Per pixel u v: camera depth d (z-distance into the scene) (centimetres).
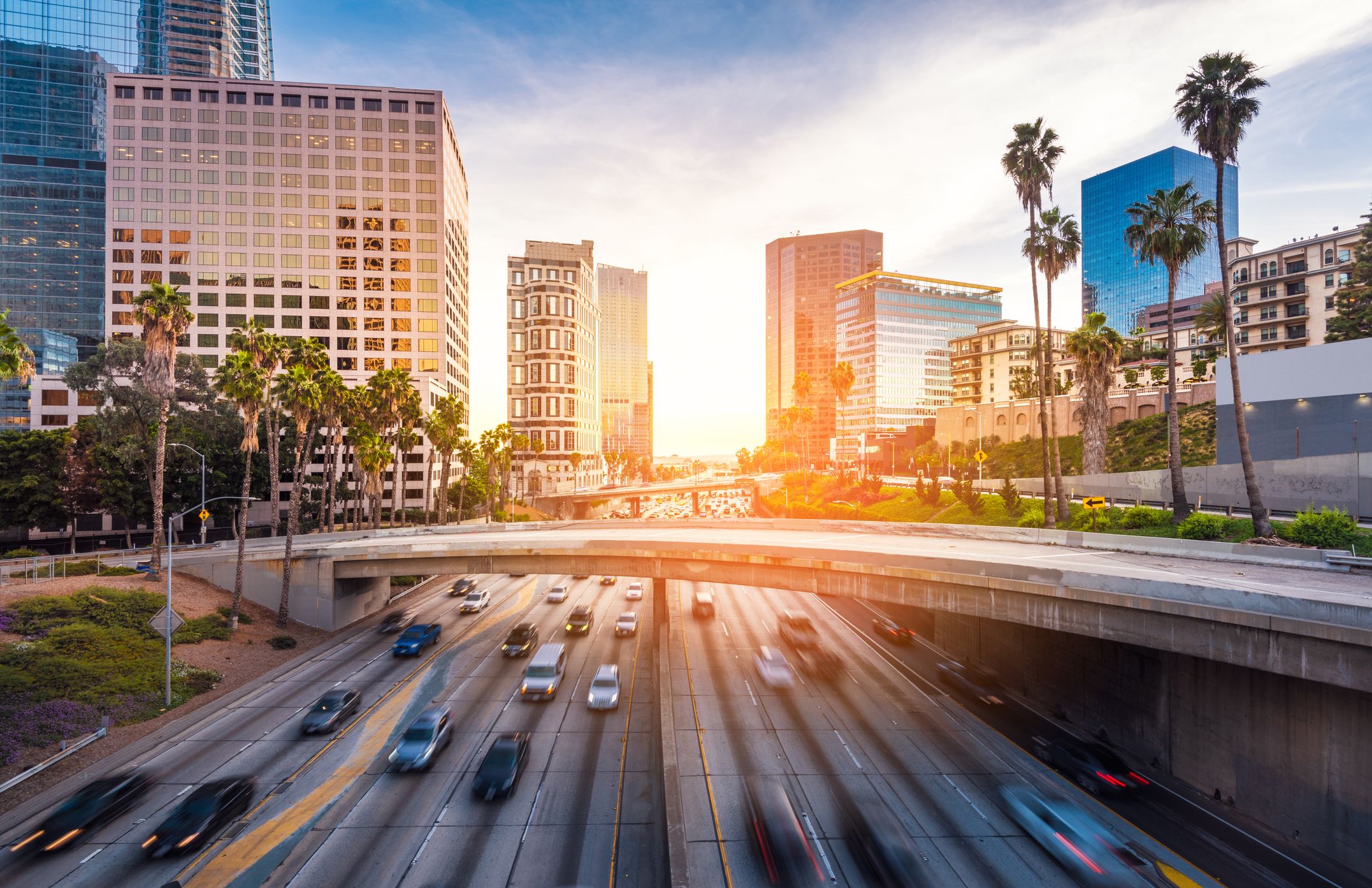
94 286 14138
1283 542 3159
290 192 11200
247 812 2008
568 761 2373
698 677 3338
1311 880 1733
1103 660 2725
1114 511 4425
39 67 15075
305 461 6244
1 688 2598
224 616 4022
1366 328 6288
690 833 1919
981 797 2148
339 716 2686
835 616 4869
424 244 11675
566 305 17812
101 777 2197
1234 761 2122
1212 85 3488
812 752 2475
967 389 14375
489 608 5025
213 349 10825
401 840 1856
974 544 3659
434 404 11094
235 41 17100
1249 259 8800
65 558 5000
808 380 12519
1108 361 5522
